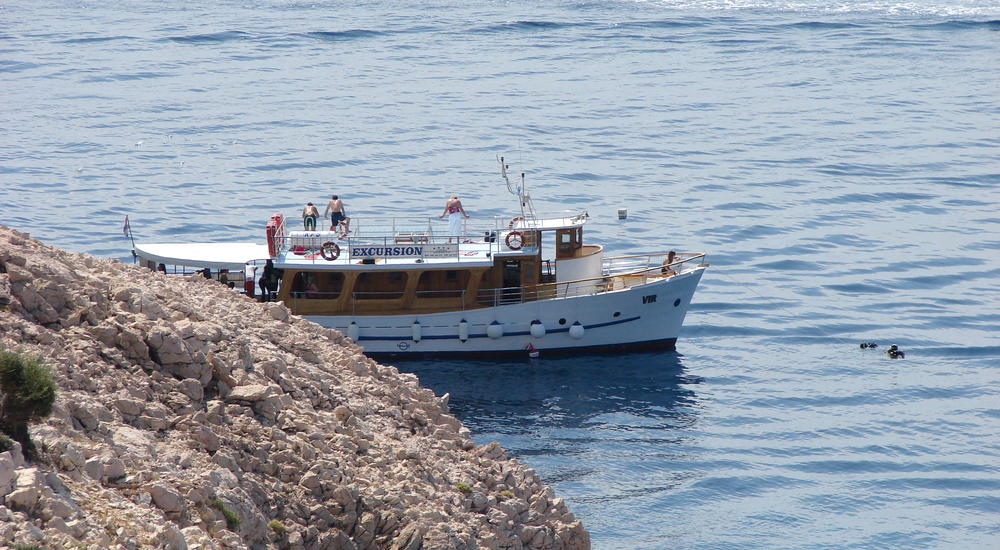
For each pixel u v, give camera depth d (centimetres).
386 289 18988
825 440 15438
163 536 5550
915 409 16562
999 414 16325
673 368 18600
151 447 6500
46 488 5388
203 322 8400
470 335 19138
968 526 13012
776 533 12719
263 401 7544
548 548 8275
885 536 12706
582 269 19612
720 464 14575
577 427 15950
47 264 7725
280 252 18788
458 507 7844
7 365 5694
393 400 9325
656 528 12738
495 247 19412
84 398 6588
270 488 6938
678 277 19488
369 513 7131
